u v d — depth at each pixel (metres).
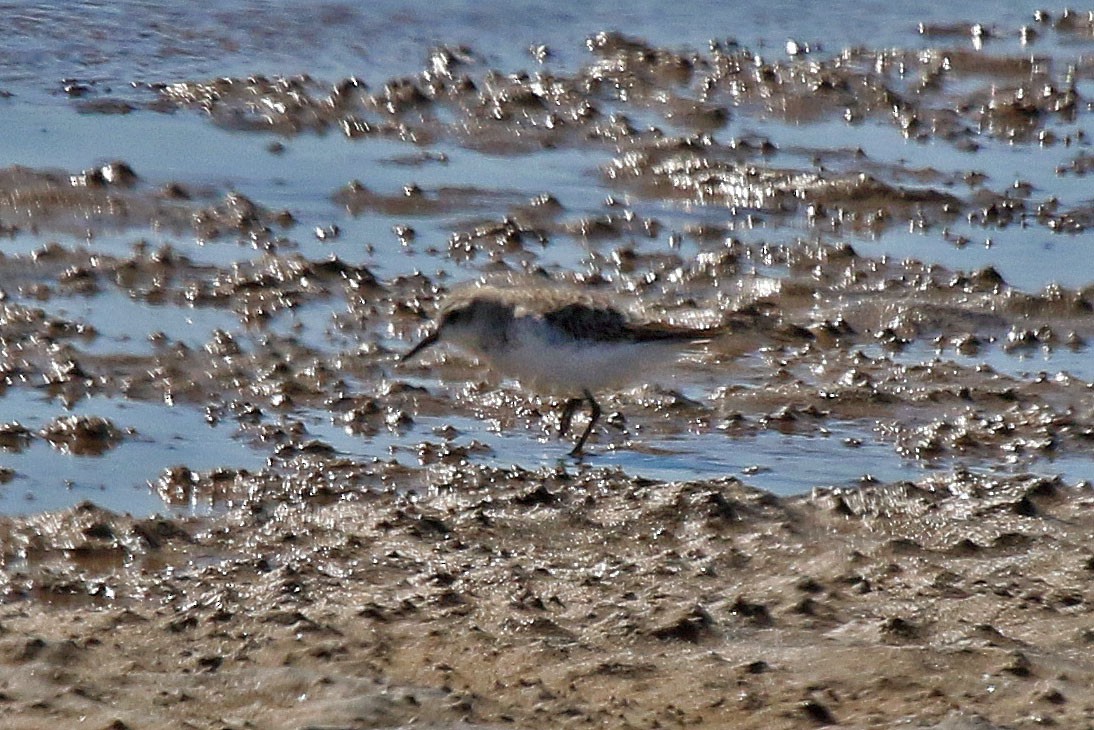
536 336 12.41
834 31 25.17
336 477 11.91
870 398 13.70
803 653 9.30
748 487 11.63
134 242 16.55
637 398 13.56
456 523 11.10
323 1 24.19
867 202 18.73
